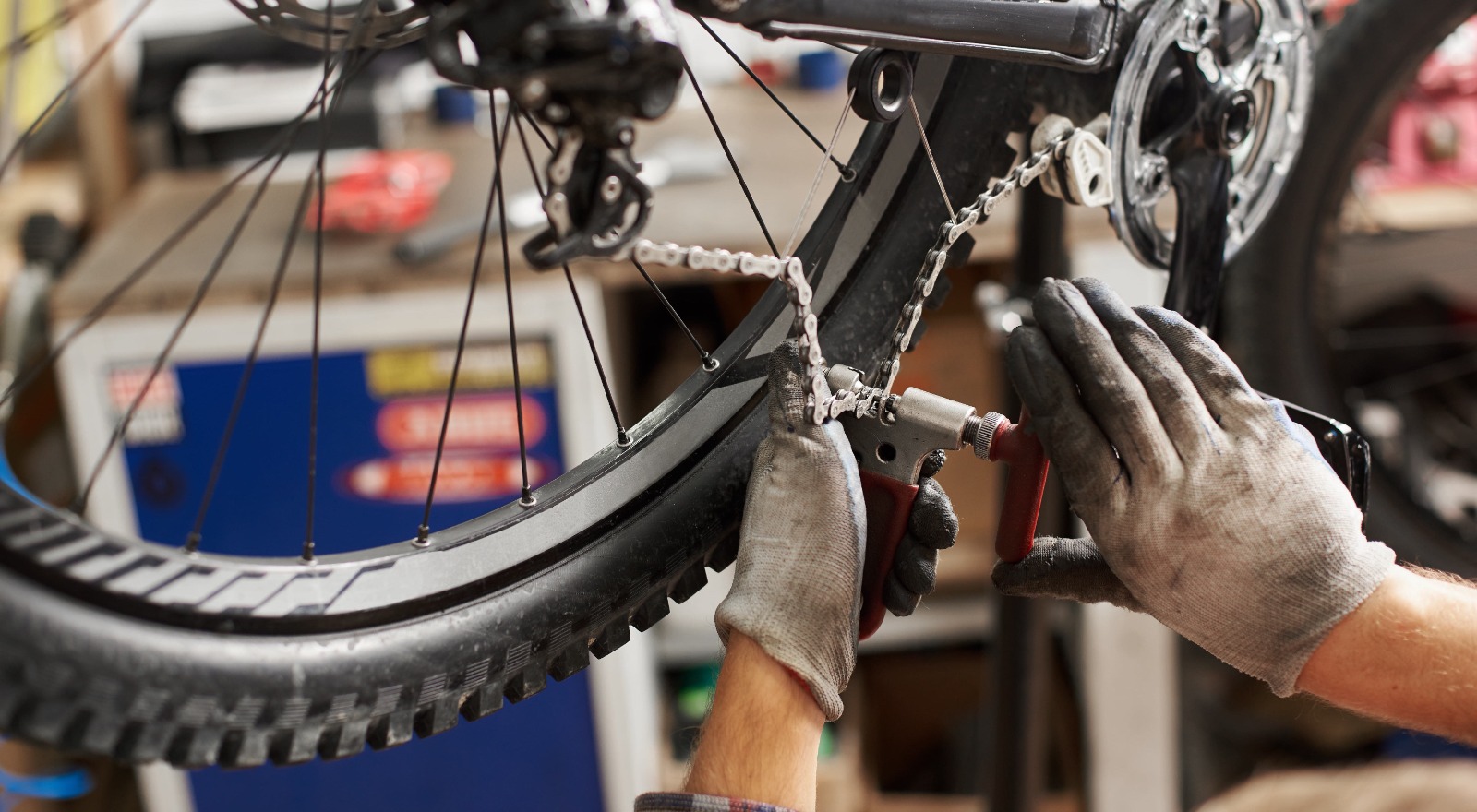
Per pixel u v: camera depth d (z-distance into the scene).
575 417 1.13
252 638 0.42
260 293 1.07
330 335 1.09
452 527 0.52
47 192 1.34
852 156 0.58
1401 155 1.28
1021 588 0.53
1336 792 0.37
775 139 1.31
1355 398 1.14
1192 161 0.55
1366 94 0.87
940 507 0.50
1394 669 0.46
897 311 0.55
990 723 1.08
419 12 0.52
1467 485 1.36
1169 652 1.24
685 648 1.36
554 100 0.34
